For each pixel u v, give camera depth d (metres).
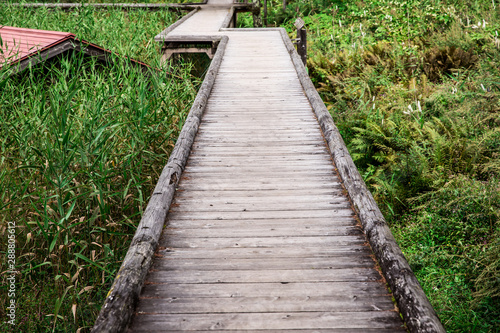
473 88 6.86
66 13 13.55
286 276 2.67
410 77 8.38
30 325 3.47
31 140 4.28
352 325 2.24
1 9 11.07
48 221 3.63
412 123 6.18
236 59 9.05
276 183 4.01
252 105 6.28
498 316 3.46
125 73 5.97
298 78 7.61
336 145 4.52
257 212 3.48
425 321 2.04
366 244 3.01
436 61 8.42
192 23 13.18
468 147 5.17
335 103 8.00
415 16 11.16
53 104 4.10
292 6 16.64
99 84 5.39
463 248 4.09
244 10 16.11
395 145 6.04
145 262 2.65
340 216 3.40
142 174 4.89
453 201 4.43
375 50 9.61
